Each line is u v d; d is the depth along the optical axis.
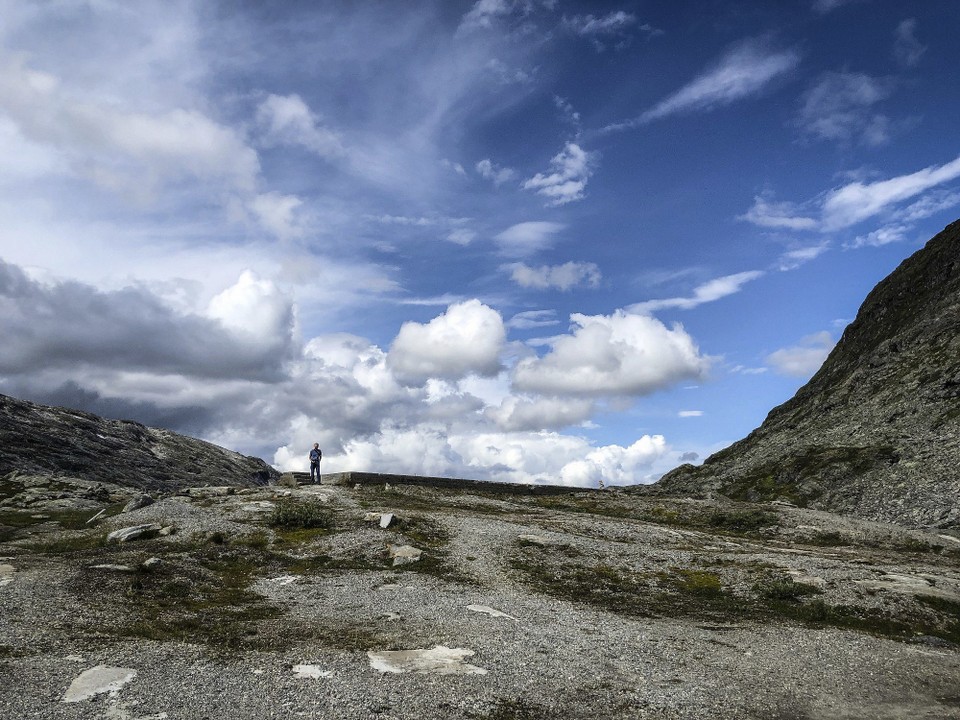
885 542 46.19
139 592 23.64
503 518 44.59
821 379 133.62
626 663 19.06
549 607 25.30
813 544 45.66
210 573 27.91
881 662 20.59
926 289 121.19
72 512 52.84
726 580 30.73
